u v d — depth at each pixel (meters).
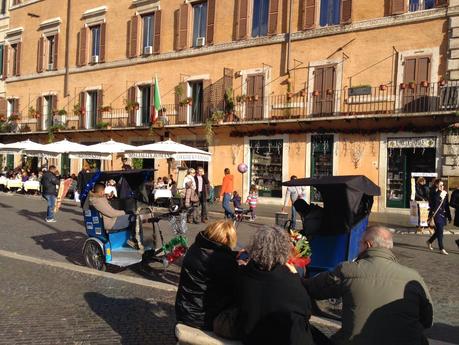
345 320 3.85
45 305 6.80
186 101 27.52
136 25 30.59
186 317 4.70
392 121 21.11
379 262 3.86
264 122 24.14
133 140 31.03
